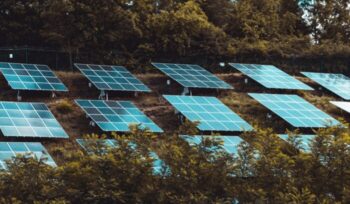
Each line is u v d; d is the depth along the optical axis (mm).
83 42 61188
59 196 27438
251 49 68688
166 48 64812
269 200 28312
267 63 69188
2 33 62031
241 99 56938
